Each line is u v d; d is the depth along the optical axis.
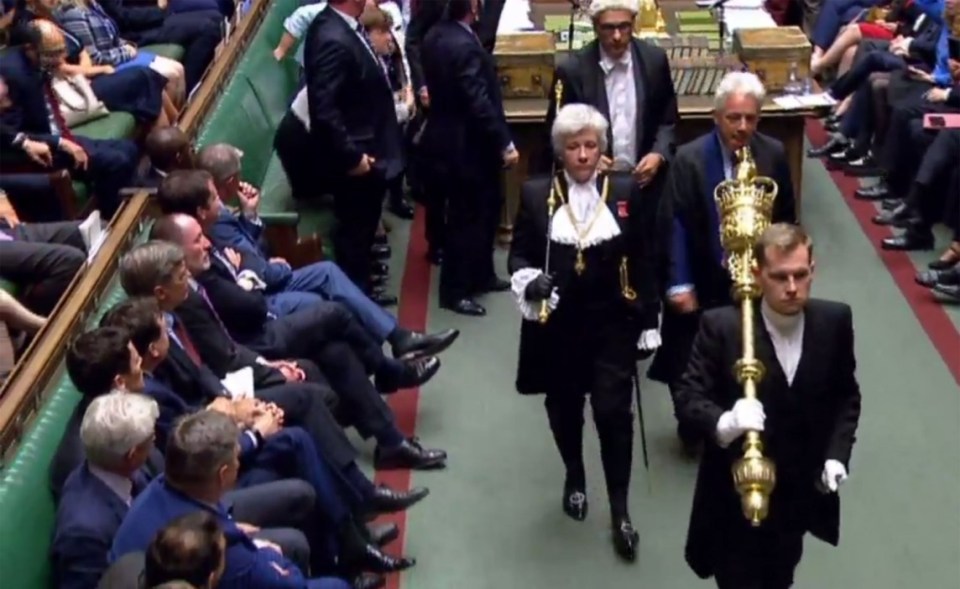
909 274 6.55
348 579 4.39
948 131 6.54
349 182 5.87
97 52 6.75
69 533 3.32
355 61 5.69
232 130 6.30
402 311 6.34
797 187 6.85
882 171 7.45
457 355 5.95
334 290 5.37
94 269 4.38
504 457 5.18
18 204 5.64
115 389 3.58
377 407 5.01
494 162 6.09
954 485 4.91
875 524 4.70
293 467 4.10
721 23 7.05
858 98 7.72
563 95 5.22
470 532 4.73
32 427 3.68
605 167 4.46
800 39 6.76
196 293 4.39
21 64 5.75
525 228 4.30
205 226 4.64
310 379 4.71
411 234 7.18
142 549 3.17
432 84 5.96
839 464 3.34
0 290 4.51
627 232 4.24
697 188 4.45
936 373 5.66
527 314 4.27
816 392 3.35
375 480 5.01
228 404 4.04
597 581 4.45
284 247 5.64
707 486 3.55
